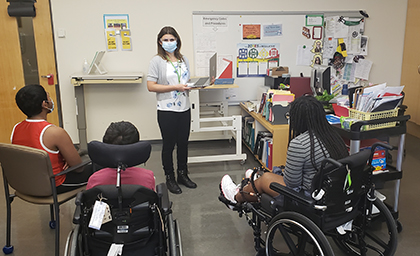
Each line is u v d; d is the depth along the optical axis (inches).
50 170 79.0
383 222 102.9
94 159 62.0
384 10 183.0
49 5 163.3
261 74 181.8
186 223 106.0
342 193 69.5
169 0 169.8
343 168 67.0
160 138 184.7
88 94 174.7
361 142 101.3
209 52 176.7
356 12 181.3
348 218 73.6
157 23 171.2
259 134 146.3
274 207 79.1
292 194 70.7
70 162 87.0
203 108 178.4
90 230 64.7
